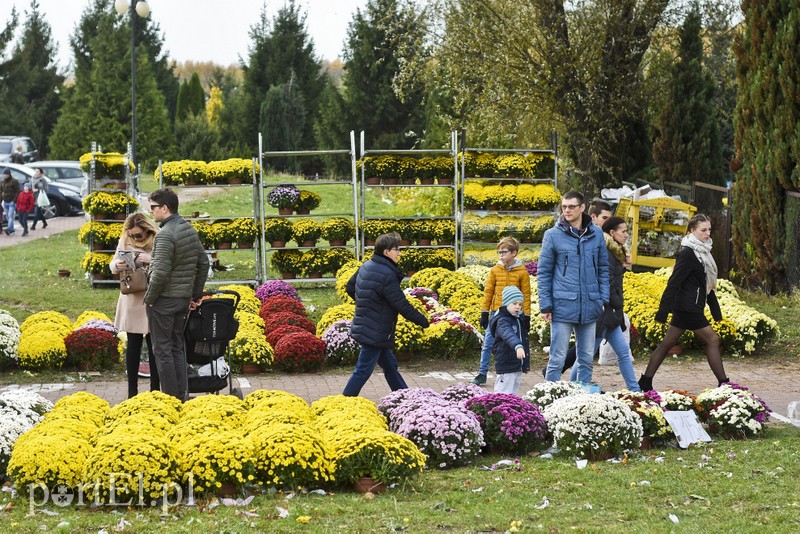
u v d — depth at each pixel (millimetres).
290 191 18875
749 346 12977
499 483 7168
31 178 31656
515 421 8188
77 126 49438
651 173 26219
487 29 22938
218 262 20781
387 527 5965
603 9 22812
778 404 10352
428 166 19281
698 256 10070
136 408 7578
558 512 6340
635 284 15406
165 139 51062
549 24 22969
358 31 49625
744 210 18062
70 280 20094
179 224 9227
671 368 12391
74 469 6715
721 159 24719
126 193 19234
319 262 18781
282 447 6773
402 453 6977
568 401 8203
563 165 26406
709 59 27562
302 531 5918
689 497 6711
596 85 22906
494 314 9984
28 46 64062
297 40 58156
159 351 9148
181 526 6035
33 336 12391
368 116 49719
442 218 19344
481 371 11234
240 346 12188
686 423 8516
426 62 24281
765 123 17562
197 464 6637
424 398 8367
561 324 9562
